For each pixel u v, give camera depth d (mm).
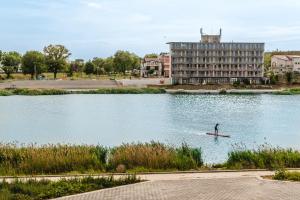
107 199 22516
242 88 195500
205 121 91375
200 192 23953
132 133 73938
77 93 174125
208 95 173125
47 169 31297
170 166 32750
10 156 33031
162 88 187750
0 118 94062
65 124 85500
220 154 51562
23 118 94625
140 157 33062
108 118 96500
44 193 23172
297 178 27203
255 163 33719
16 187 23922
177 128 80062
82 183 25328
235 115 103562
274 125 85125
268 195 23156
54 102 136750
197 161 34812
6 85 184000
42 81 198500
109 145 61156
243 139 66750
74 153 33281
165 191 24250
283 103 138875
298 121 91938
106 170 31953
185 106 126875
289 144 62312
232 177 28609
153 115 102938
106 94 174375
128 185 25812
